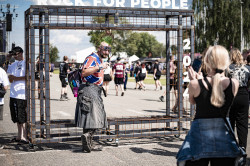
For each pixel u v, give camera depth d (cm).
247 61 570
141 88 2158
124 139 626
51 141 539
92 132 519
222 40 3316
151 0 582
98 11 550
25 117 571
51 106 1162
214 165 264
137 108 1113
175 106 896
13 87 566
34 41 524
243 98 462
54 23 527
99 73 516
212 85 262
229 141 258
